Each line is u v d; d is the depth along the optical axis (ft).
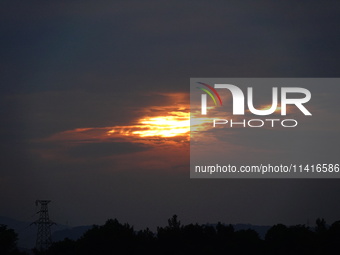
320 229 311.47
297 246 282.97
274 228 304.30
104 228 312.29
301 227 310.86
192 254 288.30
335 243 272.51
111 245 298.35
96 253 294.87
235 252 287.69
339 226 288.30
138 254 296.51
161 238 306.76
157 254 296.92
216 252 289.94
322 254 271.90
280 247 286.25
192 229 316.81
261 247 290.56
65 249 306.35
